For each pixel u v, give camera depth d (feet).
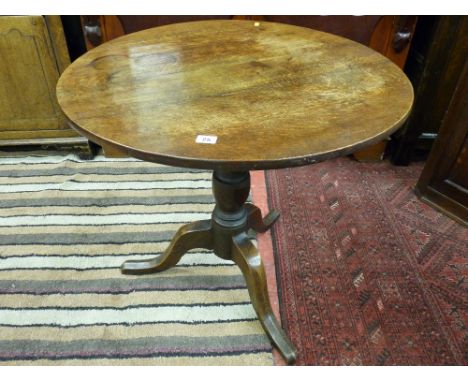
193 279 4.05
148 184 5.42
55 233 4.58
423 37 5.30
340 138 2.24
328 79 2.91
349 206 5.10
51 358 3.35
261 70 3.04
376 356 3.40
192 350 3.42
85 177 5.56
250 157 2.08
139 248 4.41
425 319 3.72
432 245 4.55
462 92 4.41
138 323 3.62
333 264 4.25
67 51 5.01
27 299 3.82
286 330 3.59
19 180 5.48
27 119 5.49
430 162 5.02
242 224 3.56
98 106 2.54
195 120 2.40
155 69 3.04
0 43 4.79
